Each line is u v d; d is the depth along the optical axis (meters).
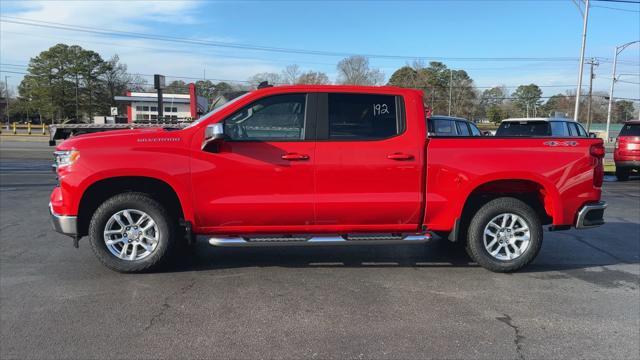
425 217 5.04
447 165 4.97
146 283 4.78
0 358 3.26
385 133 4.98
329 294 4.55
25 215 8.00
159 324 3.83
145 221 4.96
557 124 14.03
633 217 8.64
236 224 4.91
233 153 4.79
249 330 3.74
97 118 19.31
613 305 4.36
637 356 3.41
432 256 5.92
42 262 5.43
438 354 3.40
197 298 4.39
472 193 5.32
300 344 3.52
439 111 74.75
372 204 4.90
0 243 6.24
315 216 4.92
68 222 4.77
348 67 58.81
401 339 3.62
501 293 4.63
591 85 51.94
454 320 3.98
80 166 4.68
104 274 5.02
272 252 6.02
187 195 4.78
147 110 48.31
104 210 4.84
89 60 70.19
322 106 4.93
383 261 5.68
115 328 3.75
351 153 4.87
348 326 3.84
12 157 19.27
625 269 5.48
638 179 15.51
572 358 3.37
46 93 67.12
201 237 6.75
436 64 75.38
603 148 5.23
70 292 4.50
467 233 5.30
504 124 14.67
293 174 4.83
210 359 3.29
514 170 5.01
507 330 3.80
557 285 4.89
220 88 67.31
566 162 5.10
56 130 10.00
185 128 4.88
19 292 4.50
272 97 4.90
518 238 5.21
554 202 5.12
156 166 4.70
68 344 3.48
